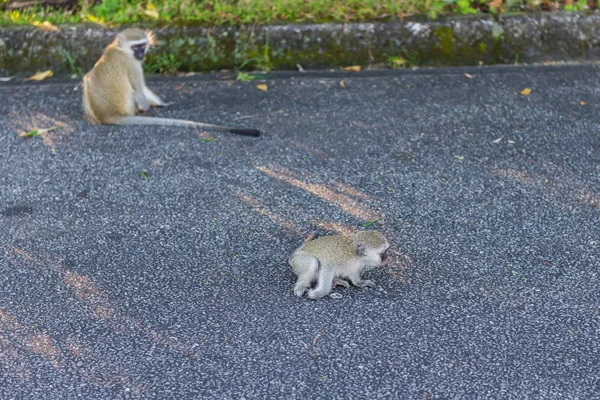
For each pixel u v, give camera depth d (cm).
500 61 579
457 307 445
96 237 477
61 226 482
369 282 454
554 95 550
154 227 480
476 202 488
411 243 470
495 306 445
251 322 441
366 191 495
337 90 561
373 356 430
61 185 503
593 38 578
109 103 539
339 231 476
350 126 533
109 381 425
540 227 475
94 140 531
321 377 424
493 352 430
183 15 591
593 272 456
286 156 516
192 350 433
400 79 567
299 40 579
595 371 423
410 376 423
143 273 461
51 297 452
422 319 441
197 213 486
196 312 445
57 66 583
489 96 551
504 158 510
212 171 508
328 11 589
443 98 551
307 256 451
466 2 588
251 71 580
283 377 425
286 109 548
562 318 439
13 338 438
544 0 593
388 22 580
